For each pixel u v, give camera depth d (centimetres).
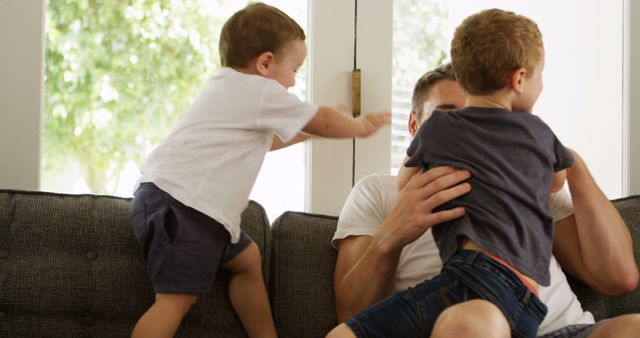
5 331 180
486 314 148
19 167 218
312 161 240
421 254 195
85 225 192
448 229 166
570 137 274
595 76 278
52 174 223
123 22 230
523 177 165
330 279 204
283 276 202
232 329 193
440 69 218
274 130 184
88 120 226
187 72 235
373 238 190
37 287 183
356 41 246
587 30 278
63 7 225
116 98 229
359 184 211
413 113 222
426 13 256
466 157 167
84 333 185
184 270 176
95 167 226
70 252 189
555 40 274
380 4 249
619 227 192
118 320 187
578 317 190
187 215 178
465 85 175
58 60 224
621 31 280
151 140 231
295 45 192
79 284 186
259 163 186
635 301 209
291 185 241
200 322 191
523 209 163
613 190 277
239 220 185
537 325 160
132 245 192
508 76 169
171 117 233
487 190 163
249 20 190
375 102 247
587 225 191
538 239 163
